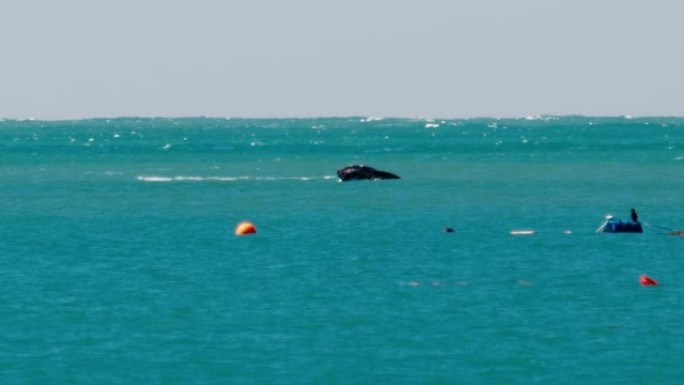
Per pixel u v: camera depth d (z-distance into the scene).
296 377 132.38
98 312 164.50
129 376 132.75
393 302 171.38
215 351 143.00
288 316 161.88
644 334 150.62
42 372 134.25
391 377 132.38
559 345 145.50
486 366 136.25
